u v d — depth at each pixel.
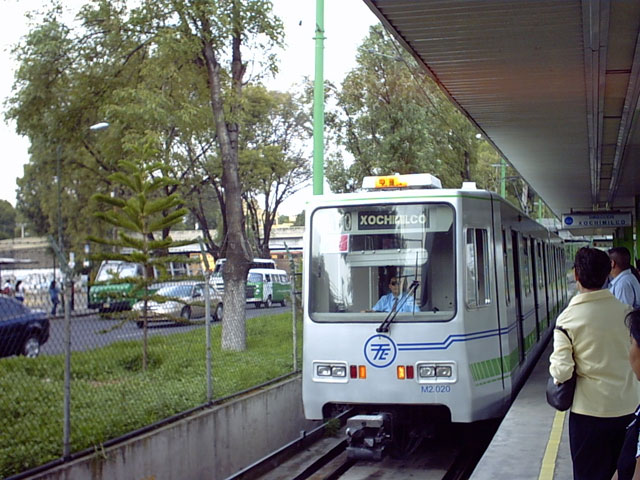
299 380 11.33
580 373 4.64
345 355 8.67
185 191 36.72
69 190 33.25
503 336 9.35
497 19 7.93
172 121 18.47
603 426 4.57
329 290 8.94
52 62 17.58
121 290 9.58
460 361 8.39
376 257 8.85
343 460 10.13
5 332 6.85
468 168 30.44
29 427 7.14
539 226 15.48
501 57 9.31
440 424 9.54
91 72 17.22
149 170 12.12
